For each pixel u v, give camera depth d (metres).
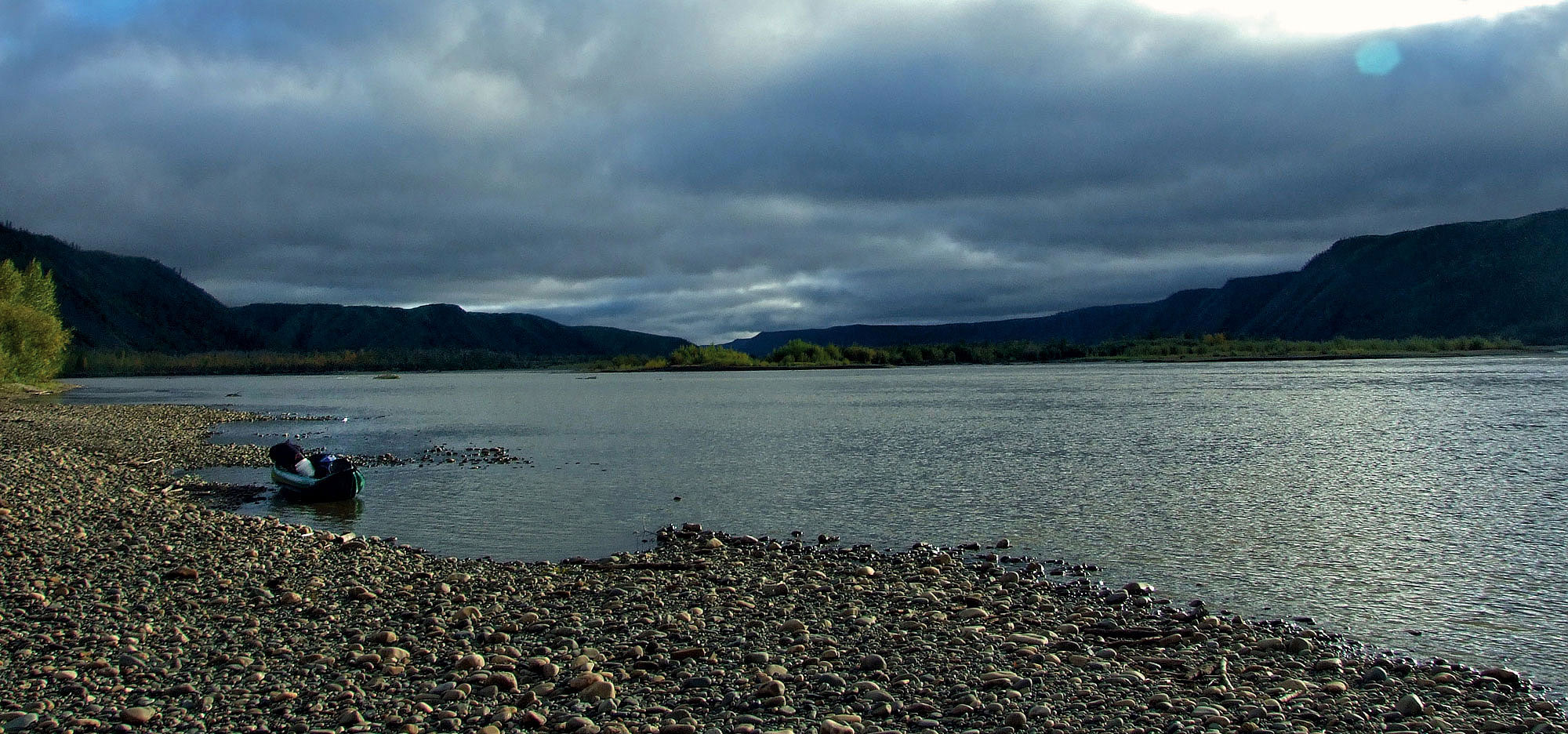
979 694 10.42
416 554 19.08
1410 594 15.74
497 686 10.46
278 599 14.45
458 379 180.12
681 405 77.25
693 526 22.33
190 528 20.38
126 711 9.55
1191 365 174.62
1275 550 19.38
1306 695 10.59
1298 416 52.69
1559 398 62.72
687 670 11.19
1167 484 28.53
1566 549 19.11
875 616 13.91
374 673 11.02
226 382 159.00
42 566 16.62
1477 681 11.34
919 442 42.00
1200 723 9.55
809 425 52.97
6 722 9.28
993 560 18.66
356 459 37.72
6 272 94.56
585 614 13.94
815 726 9.34
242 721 9.49
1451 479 28.64
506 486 30.09
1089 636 13.05
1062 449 38.50
